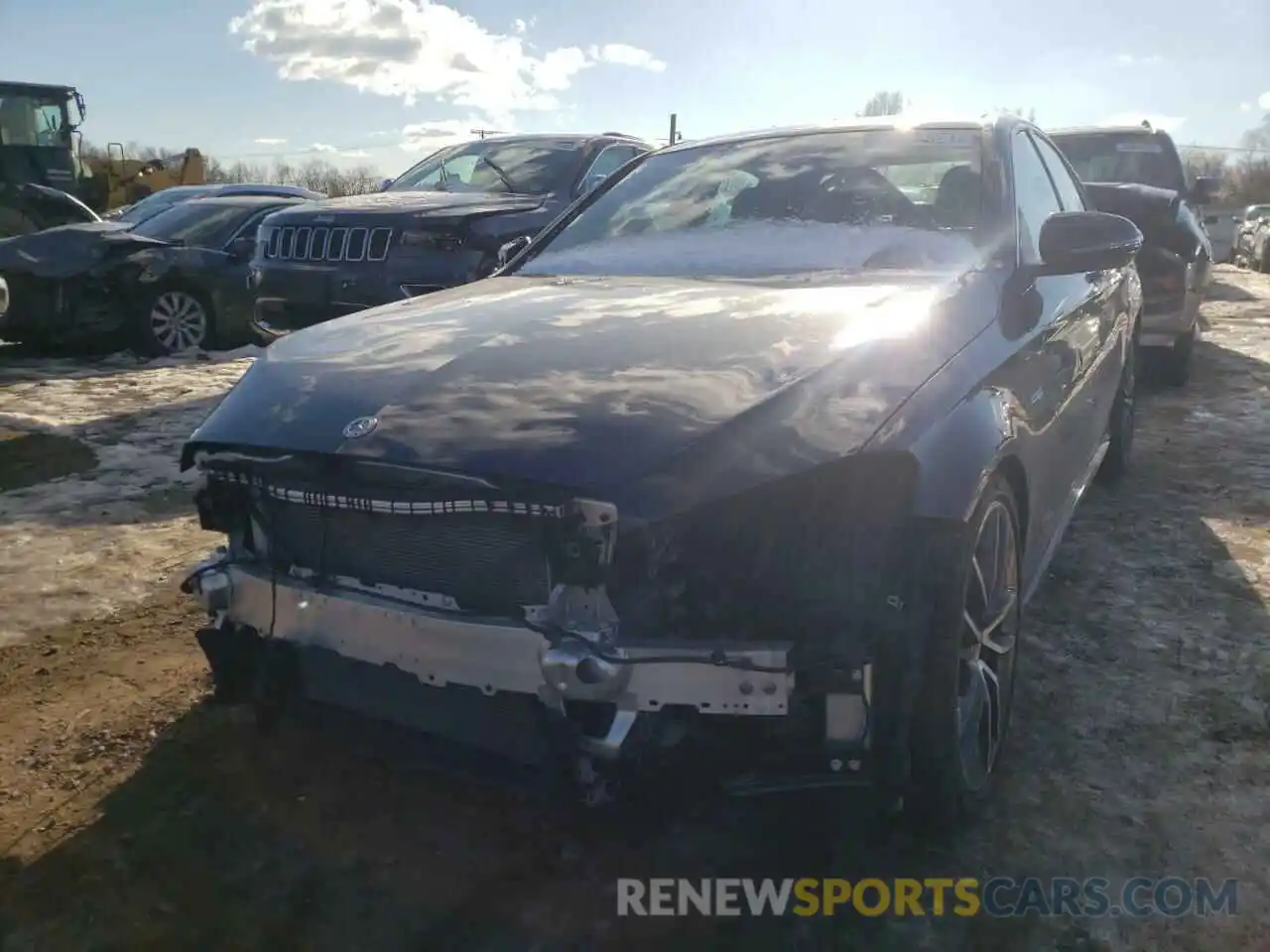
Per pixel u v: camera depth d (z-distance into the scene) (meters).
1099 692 3.13
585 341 2.51
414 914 2.30
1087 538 4.38
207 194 13.15
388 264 6.71
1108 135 8.66
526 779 2.17
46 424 6.59
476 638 2.13
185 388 7.86
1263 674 3.21
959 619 2.21
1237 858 2.40
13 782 2.79
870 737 2.10
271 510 2.46
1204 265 6.99
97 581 4.09
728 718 2.07
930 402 2.33
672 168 3.95
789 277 3.02
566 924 2.26
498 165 8.00
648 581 2.03
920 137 3.62
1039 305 3.09
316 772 2.83
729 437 2.10
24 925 2.29
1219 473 5.24
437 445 2.16
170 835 2.57
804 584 2.06
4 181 15.97
